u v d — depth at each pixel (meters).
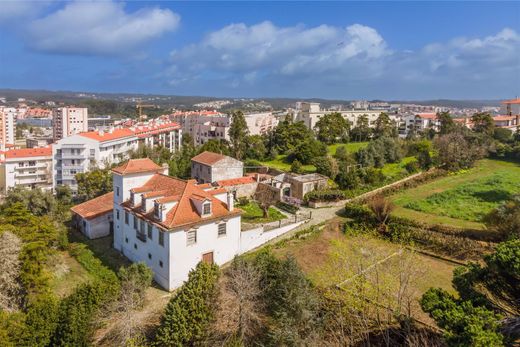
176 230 33.00
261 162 86.75
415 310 25.09
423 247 38.66
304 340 21.27
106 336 24.91
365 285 23.89
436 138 92.44
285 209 54.34
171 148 129.00
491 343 14.46
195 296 24.88
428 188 62.38
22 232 36.25
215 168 65.00
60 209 55.34
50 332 23.45
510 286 18.41
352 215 48.91
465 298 18.83
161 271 34.12
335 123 106.69
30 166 100.00
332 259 29.30
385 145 81.25
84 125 171.50
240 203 56.88
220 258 37.09
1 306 27.70
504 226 36.84
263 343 23.33
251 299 25.12
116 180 41.38
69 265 38.44
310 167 78.31
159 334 24.17
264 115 153.88
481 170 75.31
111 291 26.53
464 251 36.28
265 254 29.77
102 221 46.31
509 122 131.50
